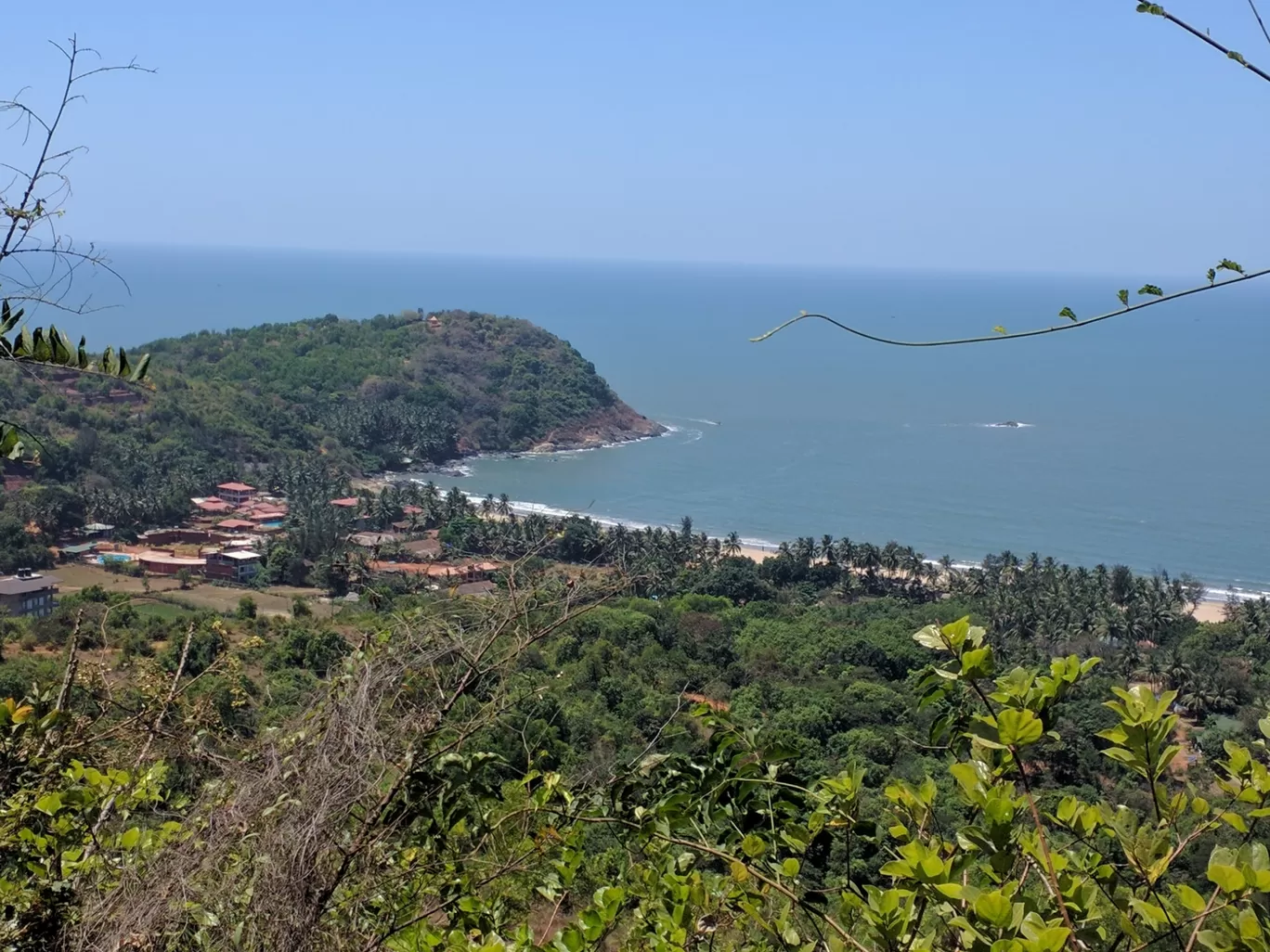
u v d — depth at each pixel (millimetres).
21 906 3447
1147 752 2453
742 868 2934
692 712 3725
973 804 2523
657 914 3477
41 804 3705
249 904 3266
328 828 3434
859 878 2967
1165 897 2416
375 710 3527
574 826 3734
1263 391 162875
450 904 3717
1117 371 185750
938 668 2713
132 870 3504
